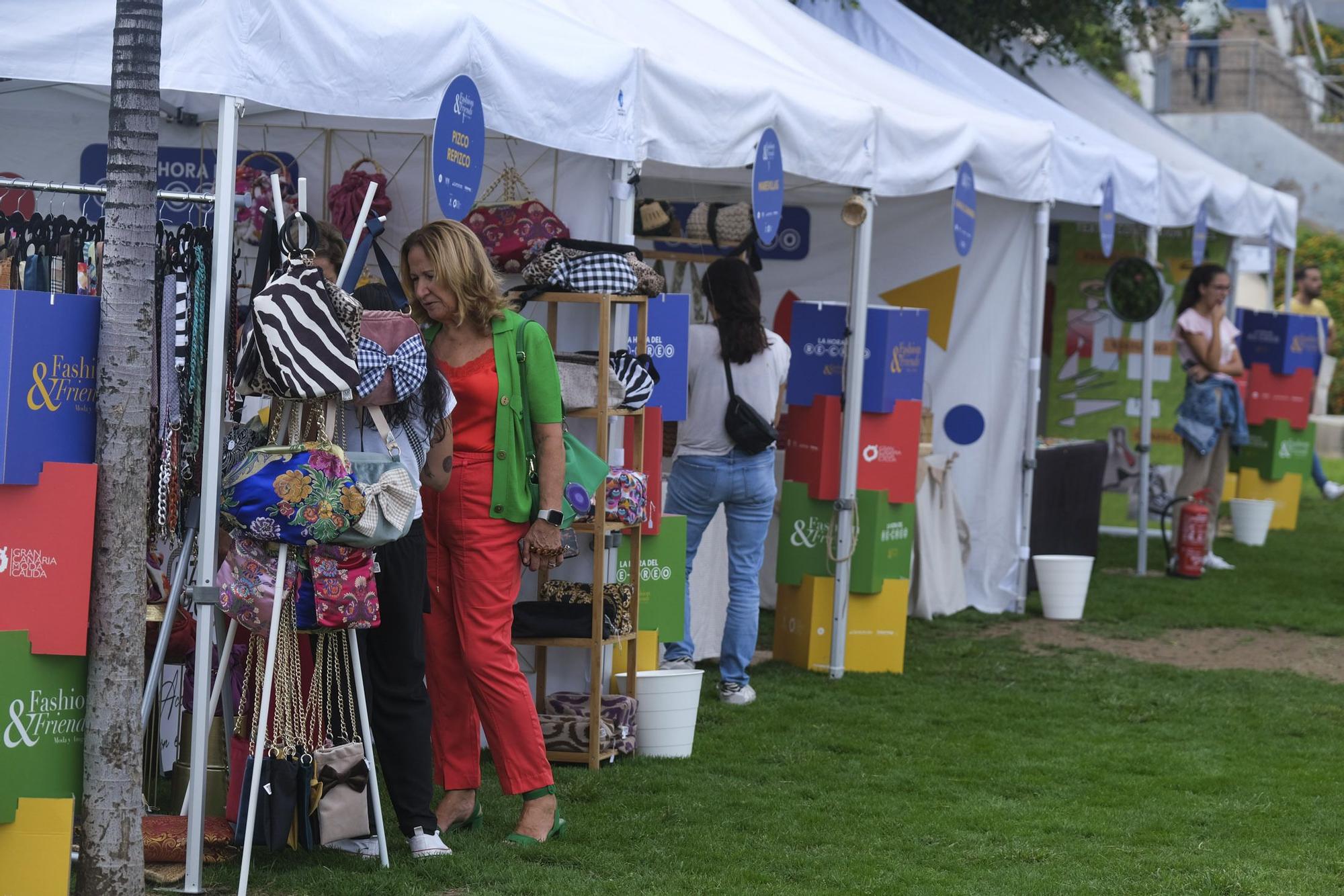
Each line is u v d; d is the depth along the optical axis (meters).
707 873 6.21
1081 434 17.14
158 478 5.64
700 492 9.10
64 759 5.33
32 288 5.42
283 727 5.69
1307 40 38.78
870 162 9.61
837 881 6.18
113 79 5.17
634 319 8.41
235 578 5.55
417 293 6.18
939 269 12.43
